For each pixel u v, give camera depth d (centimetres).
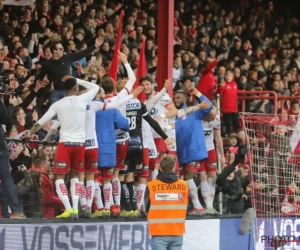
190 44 3869
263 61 4150
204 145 2419
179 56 3559
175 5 4056
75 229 2130
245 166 2669
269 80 3891
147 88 2336
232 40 4172
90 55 3212
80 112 2125
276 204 2489
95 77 3033
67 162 2119
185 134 2405
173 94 2748
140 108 2277
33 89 2689
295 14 5009
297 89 3956
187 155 2405
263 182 2483
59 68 2641
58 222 2098
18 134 2347
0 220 2009
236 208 2583
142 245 2269
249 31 4378
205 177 2459
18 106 2533
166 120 2395
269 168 2495
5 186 2083
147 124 2333
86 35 3431
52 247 2089
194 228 2380
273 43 4462
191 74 3547
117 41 2552
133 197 2273
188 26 4044
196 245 2384
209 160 2483
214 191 2494
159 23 2678
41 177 2223
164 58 2666
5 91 2252
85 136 2167
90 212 2183
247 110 3572
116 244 2212
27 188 2197
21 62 3000
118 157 2252
